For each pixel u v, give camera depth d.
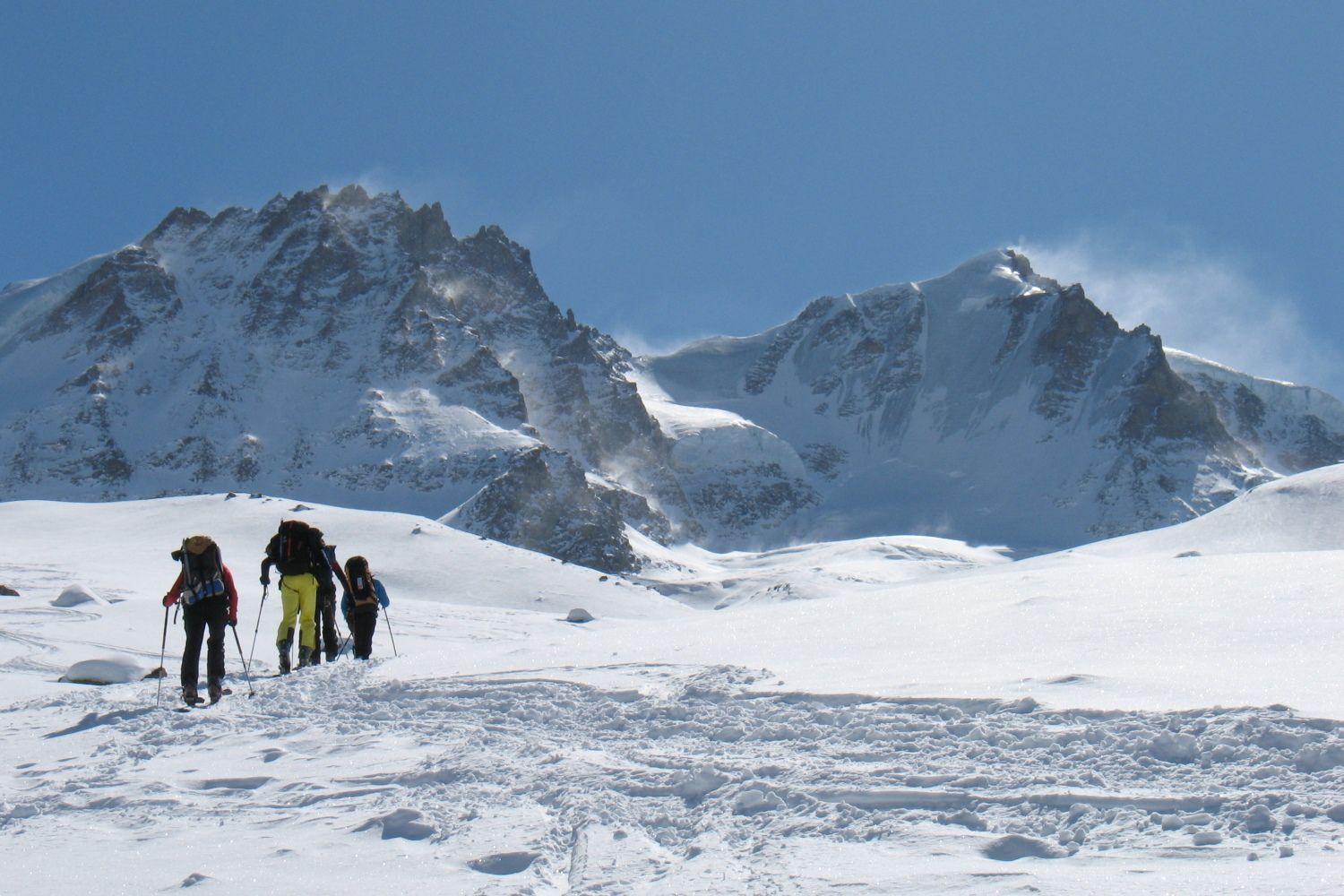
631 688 11.88
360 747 10.00
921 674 11.46
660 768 8.37
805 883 5.41
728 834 6.46
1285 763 6.98
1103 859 5.57
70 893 6.02
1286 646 11.58
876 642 14.38
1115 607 15.29
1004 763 7.63
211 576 14.35
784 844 6.15
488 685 12.85
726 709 10.48
